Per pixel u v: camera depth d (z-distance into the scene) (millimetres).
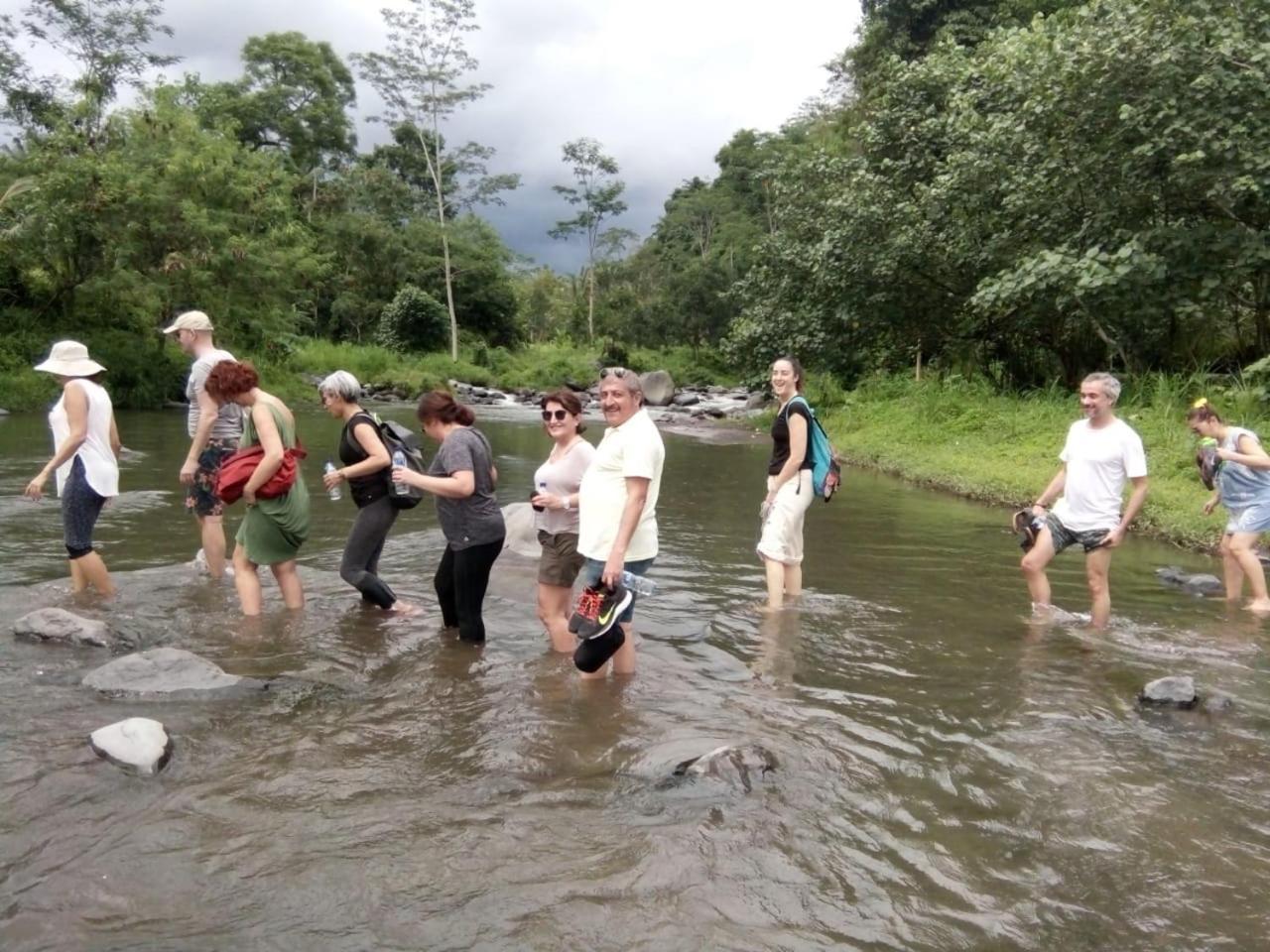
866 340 20938
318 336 47281
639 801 3461
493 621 5824
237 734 3955
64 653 4875
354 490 5805
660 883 2926
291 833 3152
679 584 6996
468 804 3398
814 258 19734
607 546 4711
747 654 5320
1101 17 14008
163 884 2832
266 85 51562
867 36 32250
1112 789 3664
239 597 5965
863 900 2881
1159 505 9781
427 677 4754
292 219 32844
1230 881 3035
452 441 5152
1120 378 14922
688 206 64688
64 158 23750
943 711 4480
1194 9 12625
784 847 3178
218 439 6469
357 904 2758
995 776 3771
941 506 11359
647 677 4859
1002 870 3080
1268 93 11961
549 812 3357
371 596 5883
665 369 46031
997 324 19109
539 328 64750
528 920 2707
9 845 3012
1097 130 13617
